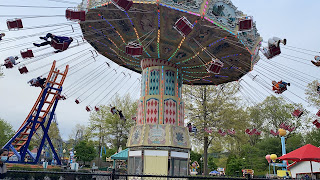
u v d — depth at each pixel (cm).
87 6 1446
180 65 1967
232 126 2961
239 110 3106
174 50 1736
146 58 1911
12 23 1321
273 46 1403
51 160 3216
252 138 5312
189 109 3109
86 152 4825
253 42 1541
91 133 4334
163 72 1856
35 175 1359
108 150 5481
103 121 4359
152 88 1844
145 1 1297
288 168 2250
